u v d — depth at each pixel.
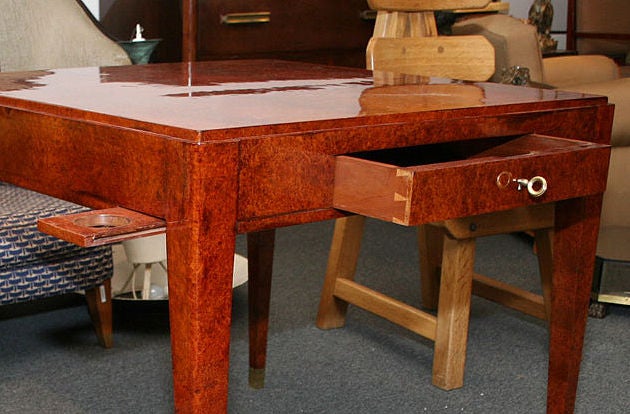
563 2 6.48
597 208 1.80
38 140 1.43
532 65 3.39
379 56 2.42
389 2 2.66
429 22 2.75
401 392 2.28
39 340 2.56
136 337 2.60
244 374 2.36
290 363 2.44
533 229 2.36
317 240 3.66
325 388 2.29
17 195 2.37
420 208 1.30
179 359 1.26
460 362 2.30
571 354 1.88
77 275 2.31
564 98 1.69
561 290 1.86
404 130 1.41
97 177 1.33
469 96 1.67
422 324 2.36
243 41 3.68
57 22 2.80
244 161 1.23
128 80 1.77
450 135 1.48
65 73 1.90
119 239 1.18
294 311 2.84
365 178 1.32
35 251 2.19
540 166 1.46
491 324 2.77
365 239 3.67
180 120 1.25
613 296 2.84
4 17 2.72
